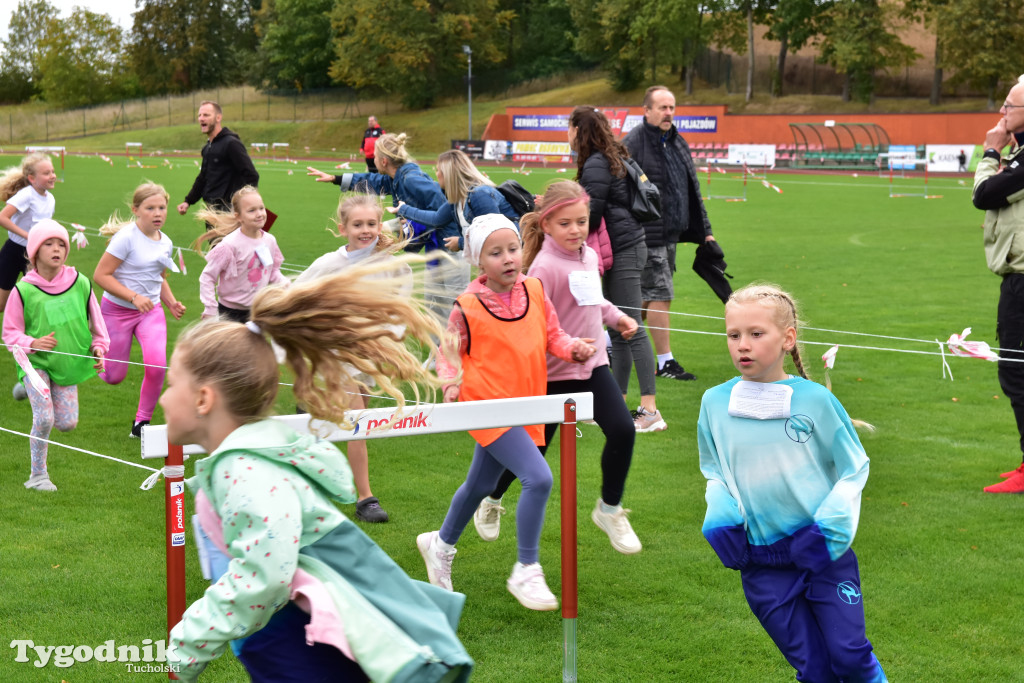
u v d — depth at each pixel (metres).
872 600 4.22
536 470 3.89
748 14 62.59
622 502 5.51
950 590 4.32
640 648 3.80
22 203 8.59
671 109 7.64
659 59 64.06
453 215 6.98
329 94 76.00
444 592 2.48
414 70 69.88
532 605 3.89
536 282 4.18
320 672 2.29
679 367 8.59
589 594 4.29
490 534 4.83
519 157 51.34
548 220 4.70
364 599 2.28
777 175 41.22
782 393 3.05
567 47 74.06
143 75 87.56
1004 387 5.64
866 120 50.56
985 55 53.97
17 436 6.64
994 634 3.91
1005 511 5.32
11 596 4.16
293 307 2.37
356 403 4.64
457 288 6.68
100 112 76.94
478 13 70.38
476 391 4.00
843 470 3.01
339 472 2.34
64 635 3.83
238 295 6.73
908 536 4.95
